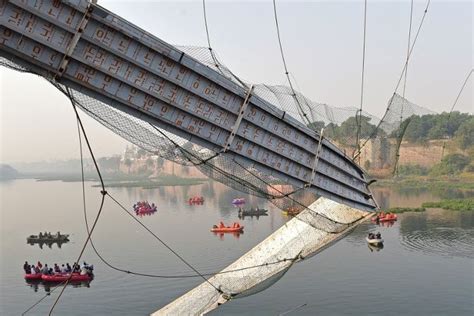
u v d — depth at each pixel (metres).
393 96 25.50
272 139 19.62
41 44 14.78
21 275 56.25
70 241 78.19
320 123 23.47
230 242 72.94
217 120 18.06
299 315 40.41
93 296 46.97
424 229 80.44
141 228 90.44
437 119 148.62
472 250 63.31
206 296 25.38
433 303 43.03
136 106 16.50
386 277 51.41
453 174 166.50
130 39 15.73
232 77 18.38
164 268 57.25
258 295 45.84
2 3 14.02
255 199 146.38
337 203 25.41
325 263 57.94
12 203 156.62
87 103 16.08
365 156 25.20
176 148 18.17
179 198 155.62
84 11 14.79
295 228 26.16
